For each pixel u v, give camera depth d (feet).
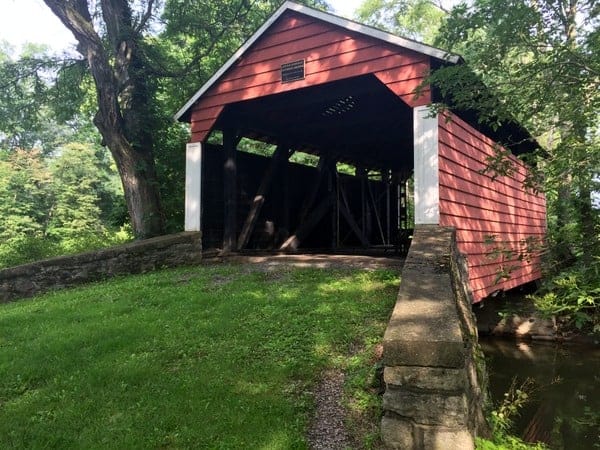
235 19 49.80
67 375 14.33
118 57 41.19
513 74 16.90
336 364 14.51
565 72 15.58
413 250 18.29
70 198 88.53
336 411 12.15
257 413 12.00
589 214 15.84
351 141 43.62
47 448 10.93
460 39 16.84
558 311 14.52
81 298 23.49
